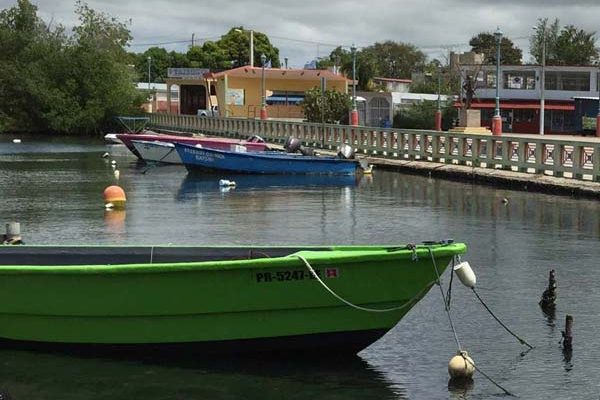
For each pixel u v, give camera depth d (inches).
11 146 2432.3
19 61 3198.8
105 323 412.5
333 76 2871.6
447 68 3759.8
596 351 430.9
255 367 408.2
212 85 2994.6
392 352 431.2
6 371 405.4
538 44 3816.4
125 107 3154.5
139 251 437.7
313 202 1094.4
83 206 1037.2
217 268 390.0
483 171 1344.7
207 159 1499.8
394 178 1440.7
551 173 1241.4
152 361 417.7
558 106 2566.4
